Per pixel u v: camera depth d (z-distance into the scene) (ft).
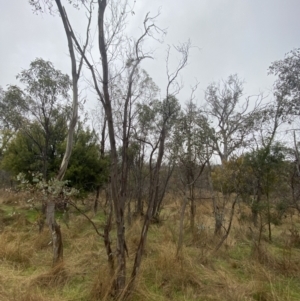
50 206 16.58
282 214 24.35
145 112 25.29
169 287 14.33
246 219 26.25
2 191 46.62
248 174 22.45
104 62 12.28
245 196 22.85
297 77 22.08
